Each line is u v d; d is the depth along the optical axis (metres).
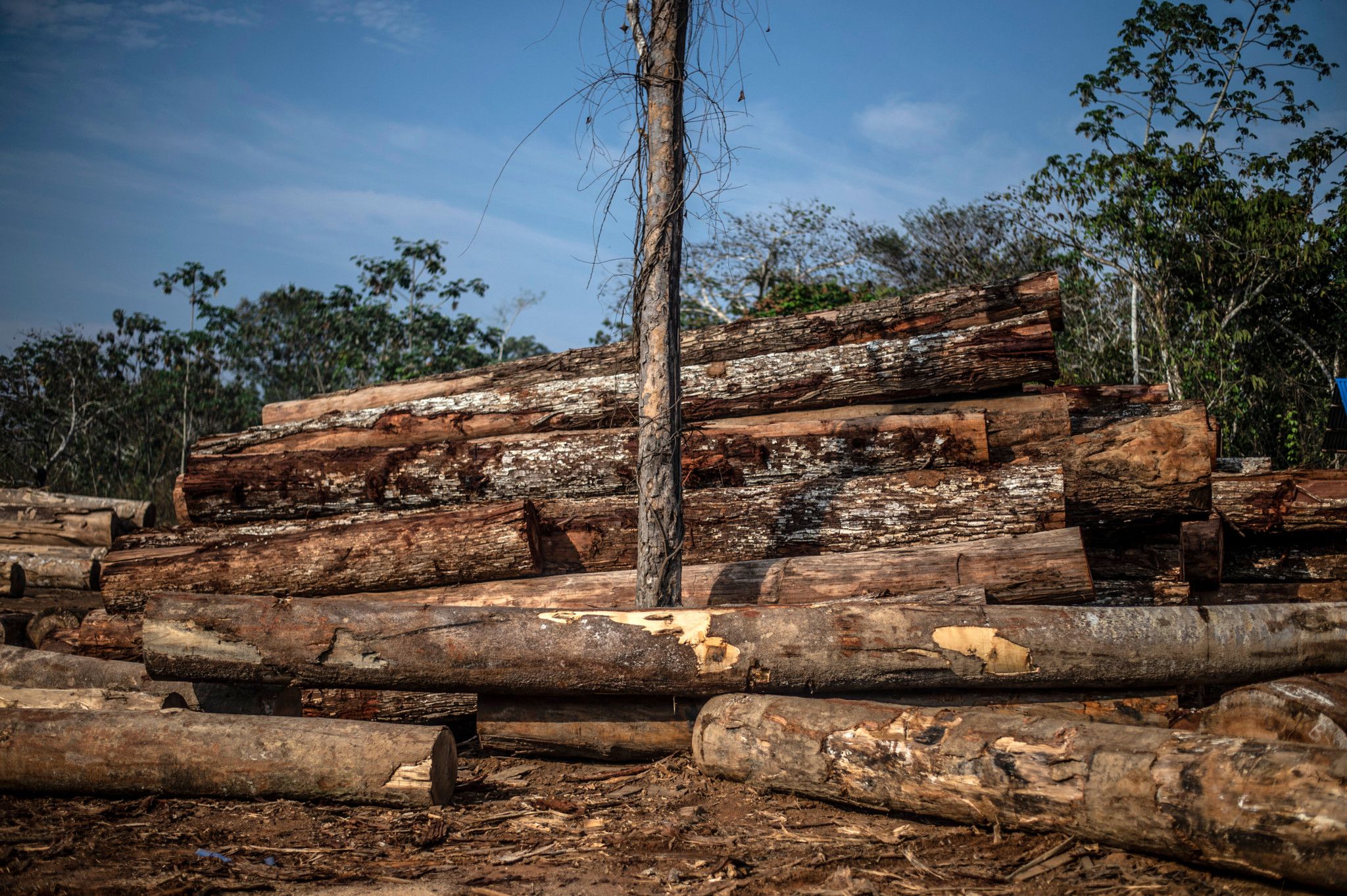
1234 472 6.75
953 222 20.14
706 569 5.52
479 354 22.56
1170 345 13.93
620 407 6.74
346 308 25.25
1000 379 6.25
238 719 4.15
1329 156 13.53
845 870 3.18
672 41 5.39
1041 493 5.44
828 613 4.48
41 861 3.30
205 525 6.88
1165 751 3.12
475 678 4.57
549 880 3.19
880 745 3.74
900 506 5.64
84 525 10.30
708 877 3.19
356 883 3.15
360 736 4.03
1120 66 14.34
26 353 22.27
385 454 6.63
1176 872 2.98
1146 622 4.46
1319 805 2.66
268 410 8.16
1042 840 3.32
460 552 5.77
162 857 3.37
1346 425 10.53
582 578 5.64
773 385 6.55
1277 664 4.49
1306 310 13.91
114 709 4.56
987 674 4.37
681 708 4.67
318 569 5.93
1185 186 13.88
